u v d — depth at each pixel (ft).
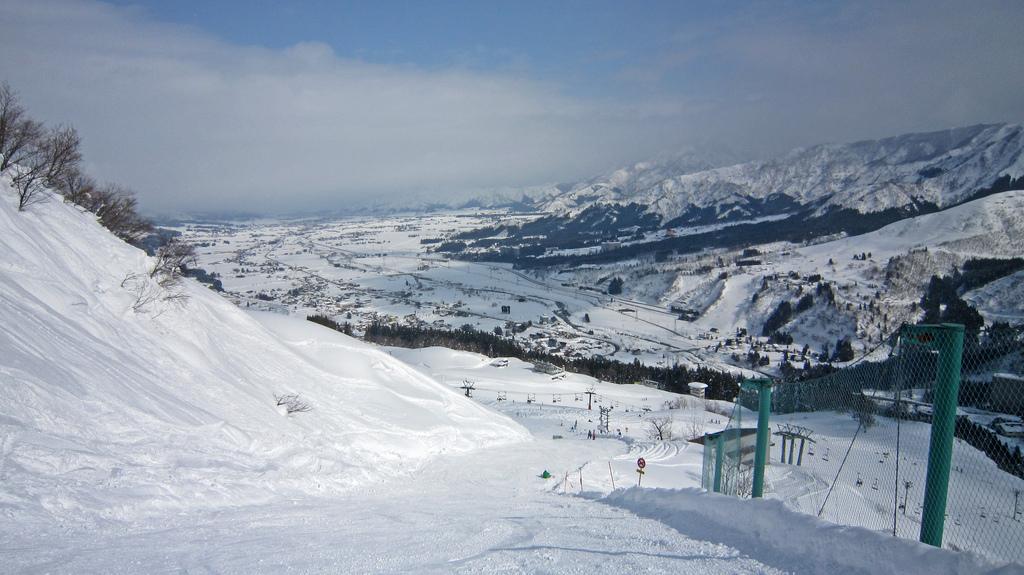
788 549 23.00
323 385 103.14
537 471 93.40
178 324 79.97
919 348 25.71
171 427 55.42
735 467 51.65
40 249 67.77
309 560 23.39
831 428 75.51
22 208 71.87
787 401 51.98
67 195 96.02
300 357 108.99
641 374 346.54
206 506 40.24
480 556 23.59
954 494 41.70
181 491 40.96
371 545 26.35
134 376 61.16
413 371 131.03
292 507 42.24
